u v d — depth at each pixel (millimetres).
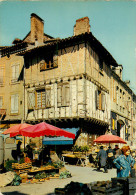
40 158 9633
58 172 9102
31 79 16781
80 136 13828
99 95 16828
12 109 17656
